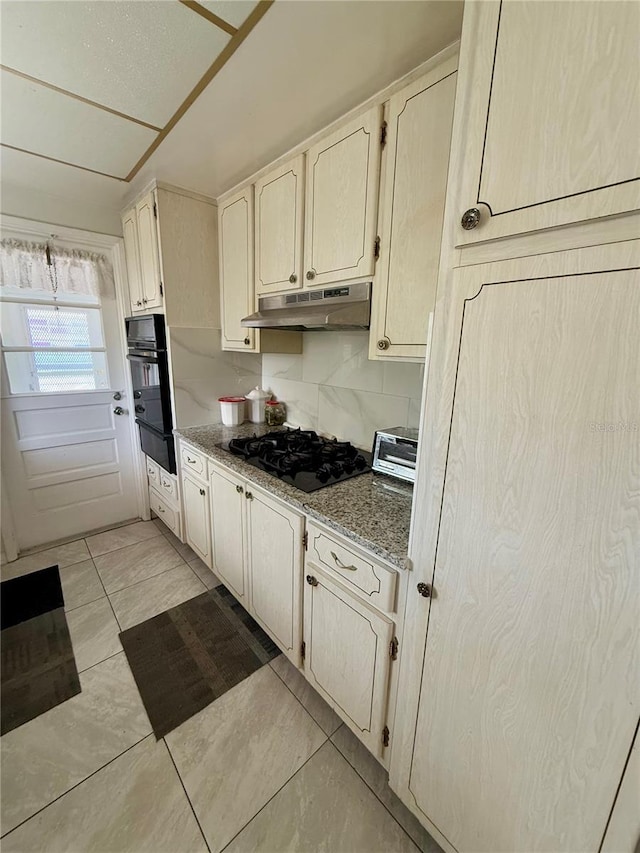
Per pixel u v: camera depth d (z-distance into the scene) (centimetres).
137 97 122
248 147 151
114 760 123
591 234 56
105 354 255
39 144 152
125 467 279
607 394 57
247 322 170
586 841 70
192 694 148
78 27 94
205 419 231
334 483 144
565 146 57
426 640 92
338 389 194
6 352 219
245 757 125
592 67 53
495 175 66
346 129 126
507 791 80
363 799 115
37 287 218
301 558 135
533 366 65
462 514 79
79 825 106
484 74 65
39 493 244
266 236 170
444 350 78
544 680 71
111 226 234
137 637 176
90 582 215
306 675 143
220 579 204
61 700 143
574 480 62
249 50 101
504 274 67
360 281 128
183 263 201
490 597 77
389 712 109
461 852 92
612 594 61
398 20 89
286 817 110
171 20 92
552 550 67
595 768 67
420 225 107
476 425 74
